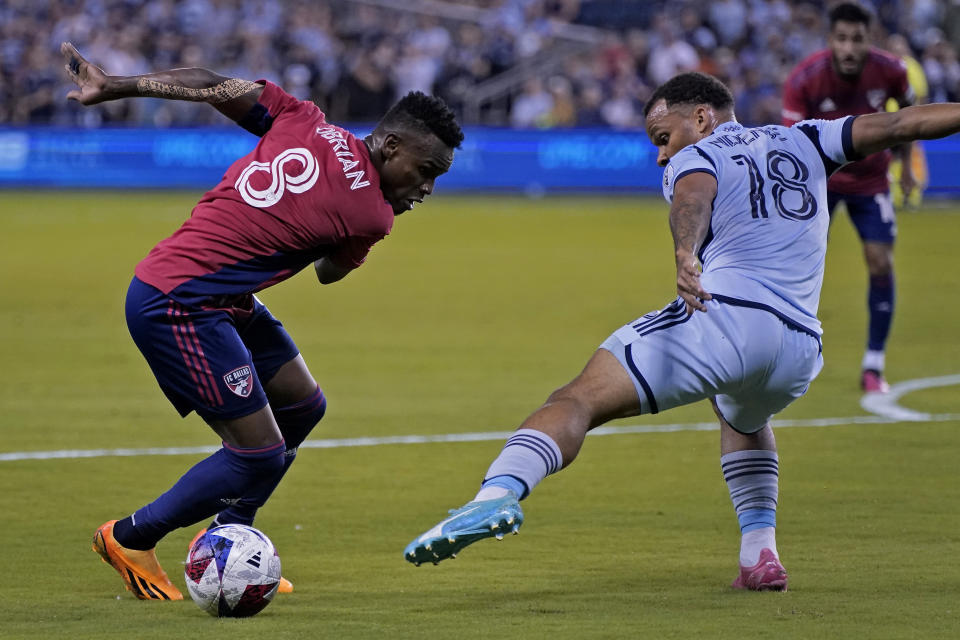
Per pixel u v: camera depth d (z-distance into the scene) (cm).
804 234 1652
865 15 3338
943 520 2170
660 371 1560
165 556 1972
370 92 10262
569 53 11294
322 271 1806
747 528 1766
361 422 3064
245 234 1661
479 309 5081
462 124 10338
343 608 1658
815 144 1705
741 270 1617
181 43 10819
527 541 2061
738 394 1633
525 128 10088
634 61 10500
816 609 1634
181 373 1662
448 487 2445
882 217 3400
